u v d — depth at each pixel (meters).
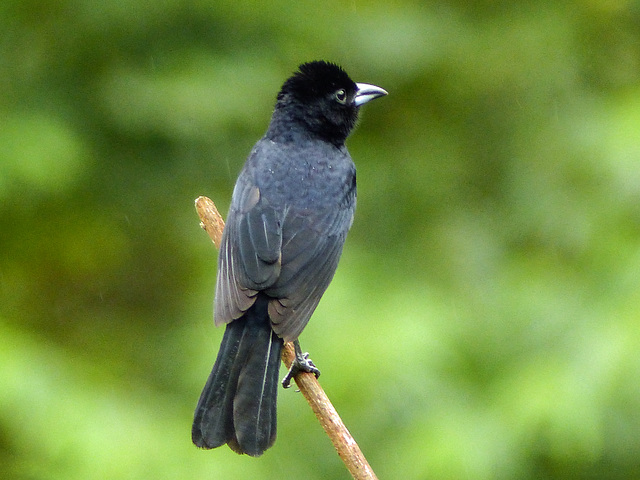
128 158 14.29
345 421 11.16
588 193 13.09
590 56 15.52
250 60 14.20
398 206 14.95
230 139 14.22
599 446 10.64
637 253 11.59
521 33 15.59
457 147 15.61
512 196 14.47
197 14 14.18
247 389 6.71
